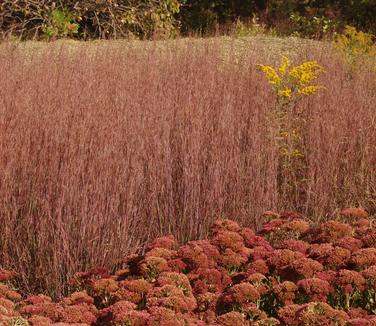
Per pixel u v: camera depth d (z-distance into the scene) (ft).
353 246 17.15
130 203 20.27
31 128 21.31
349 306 15.80
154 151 22.02
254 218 22.21
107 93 25.08
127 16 55.98
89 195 19.77
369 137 25.58
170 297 14.62
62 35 53.93
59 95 23.77
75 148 20.42
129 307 14.61
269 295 15.89
